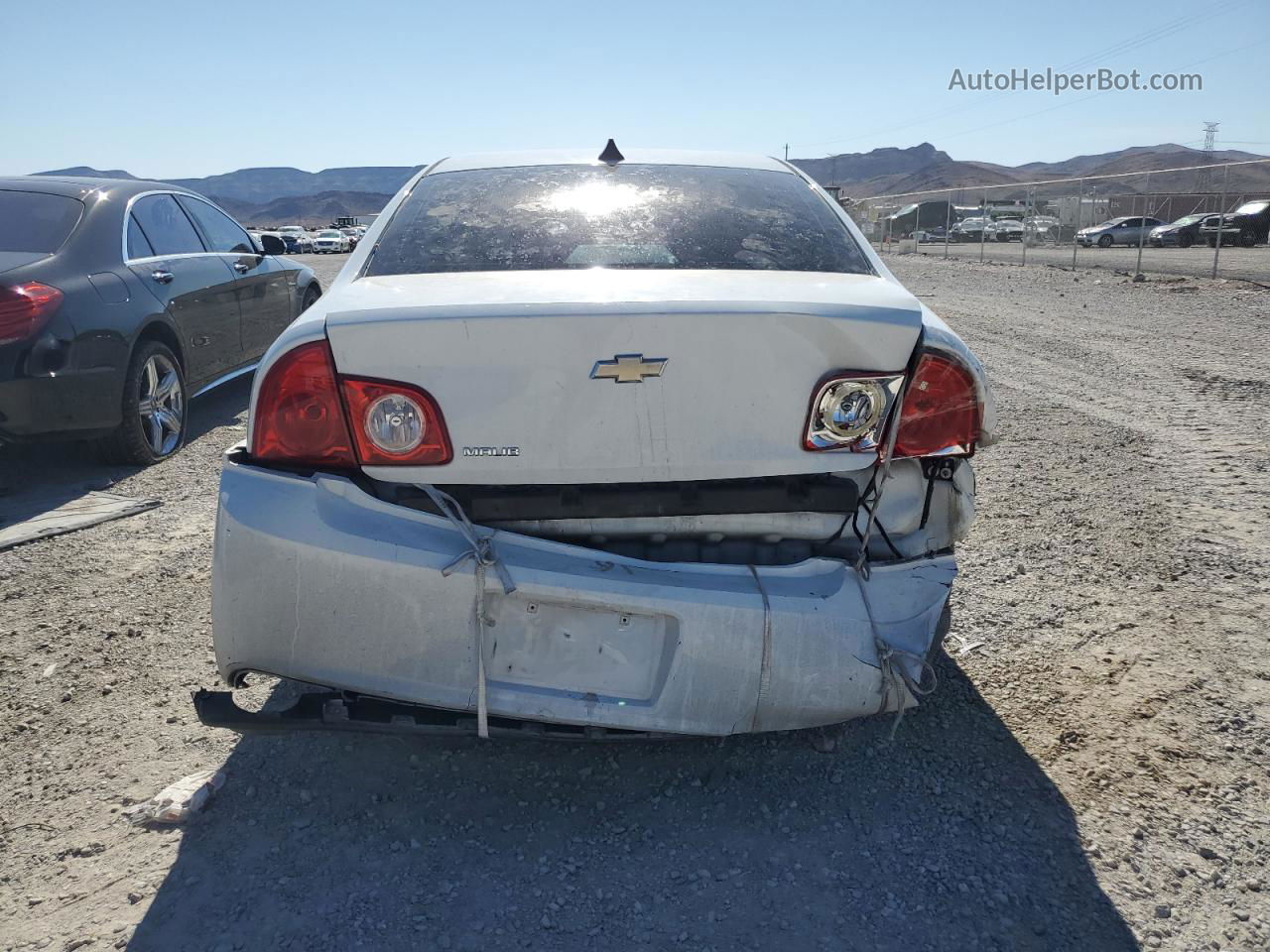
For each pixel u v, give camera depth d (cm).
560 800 258
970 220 4181
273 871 231
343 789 262
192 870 231
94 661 330
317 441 227
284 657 229
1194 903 221
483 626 225
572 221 292
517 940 211
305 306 790
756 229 294
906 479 248
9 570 404
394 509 227
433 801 257
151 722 294
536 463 223
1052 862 234
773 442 227
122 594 383
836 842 241
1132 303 1425
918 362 232
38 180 562
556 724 234
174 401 581
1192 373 825
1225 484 507
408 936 211
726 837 244
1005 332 1117
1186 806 253
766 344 221
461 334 216
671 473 226
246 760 275
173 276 582
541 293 229
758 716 232
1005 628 351
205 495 506
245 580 225
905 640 237
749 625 226
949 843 241
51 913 218
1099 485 510
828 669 231
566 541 236
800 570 236
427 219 295
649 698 231
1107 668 321
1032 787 262
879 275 277
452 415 221
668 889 226
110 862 235
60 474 539
